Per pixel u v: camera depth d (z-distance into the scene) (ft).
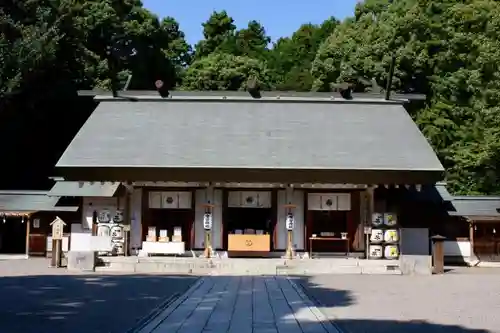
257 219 75.10
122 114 80.38
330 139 74.43
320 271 64.08
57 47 100.53
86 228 77.71
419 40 113.19
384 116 80.89
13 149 114.93
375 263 64.59
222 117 80.07
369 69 114.42
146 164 67.46
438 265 64.64
